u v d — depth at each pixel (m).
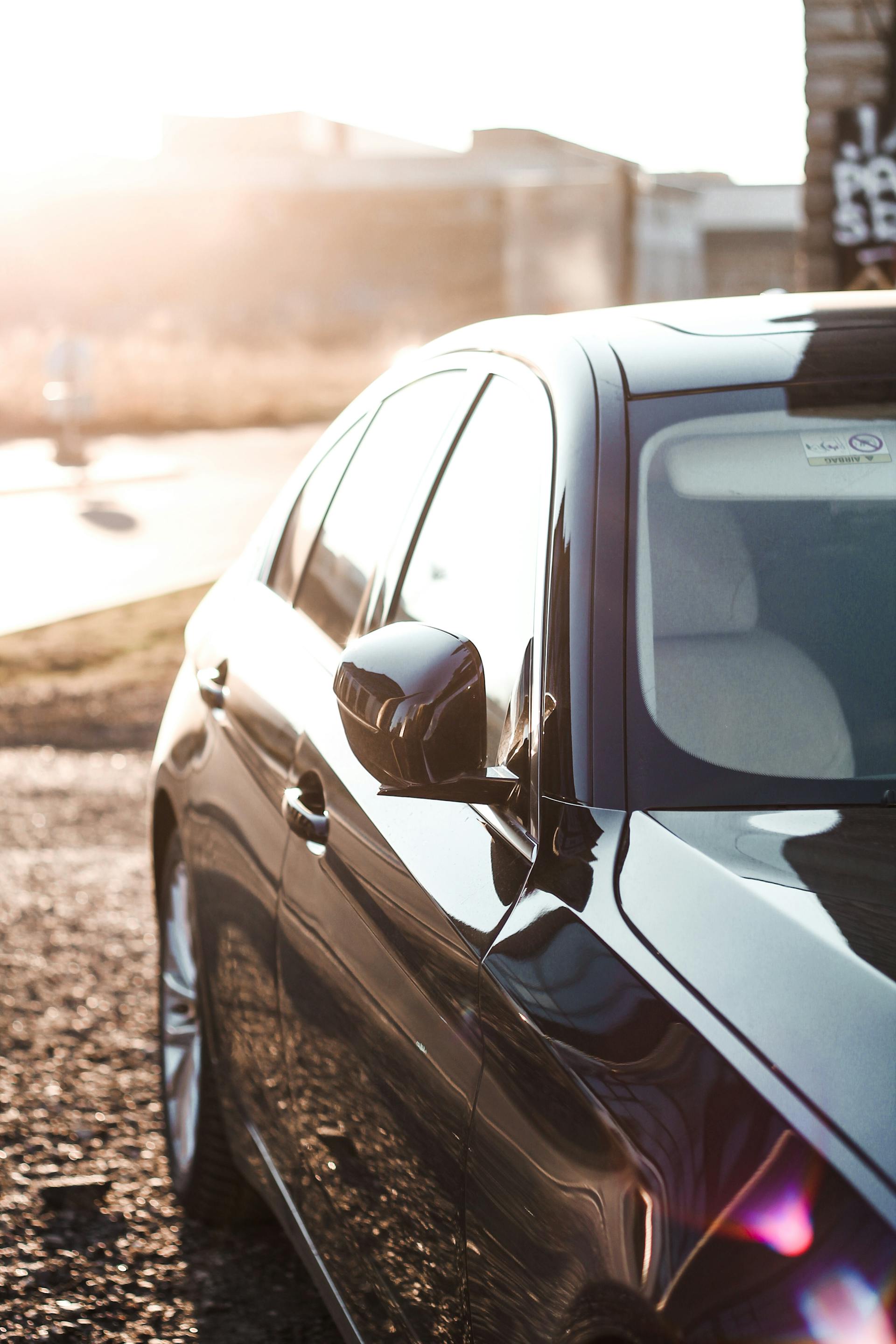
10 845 6.98
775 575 2.09
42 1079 4.30
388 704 1.92
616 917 1.68
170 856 3.67
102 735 9.42
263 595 3.43
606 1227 1.44
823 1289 1.22
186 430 35.75
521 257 54.19
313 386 45.00
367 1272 2.20
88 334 64.06
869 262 8.11
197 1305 3.14
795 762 1.94
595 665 1.99
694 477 2.16
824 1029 1.41
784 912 1.58
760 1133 1.35
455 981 1.87
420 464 2.77
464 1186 1.78
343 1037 2.28
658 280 56.06
